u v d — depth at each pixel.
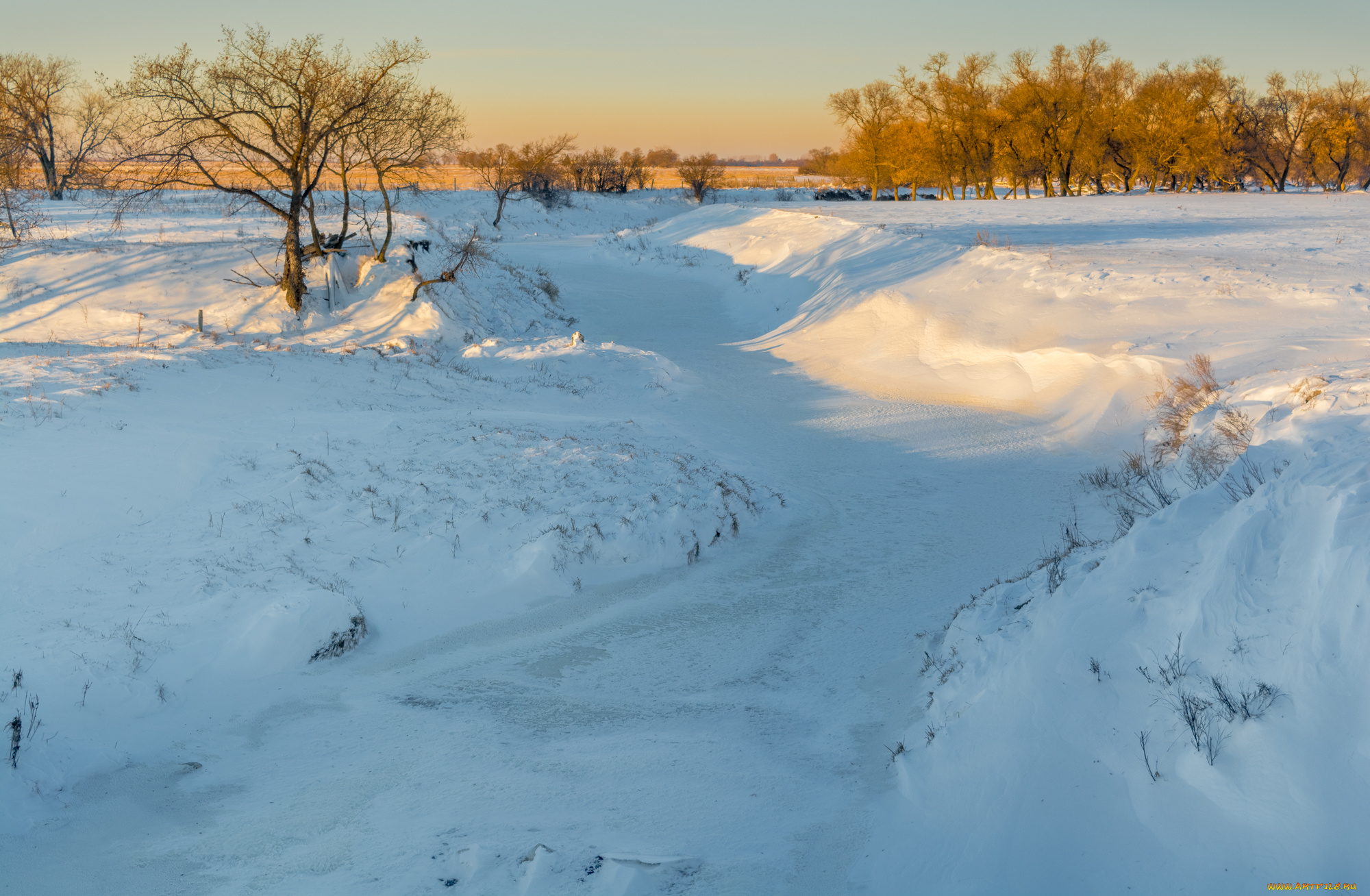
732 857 6.18
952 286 33.44
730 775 7.68
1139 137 78.31
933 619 11.70
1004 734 6.52
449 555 13.38
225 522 13.41
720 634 11.76
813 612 12.45
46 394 16.66
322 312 30.95
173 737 8.68
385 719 9.22
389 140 31.95
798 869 6.05
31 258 31.48
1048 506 16.52
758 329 37.56
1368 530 5.31
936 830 6.13
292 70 28.27
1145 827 5.14
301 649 10.44
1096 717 6.08
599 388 25.38
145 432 15.80
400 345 27.77
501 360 27.66
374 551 13.16
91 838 6.69
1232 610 5.94
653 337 36.78
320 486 14.95
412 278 32.53
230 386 19.47
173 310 29.25
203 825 6.89
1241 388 16.72
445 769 7.91
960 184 88.75
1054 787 5.72
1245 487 8.65
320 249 30.78
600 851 6.06
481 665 10.79
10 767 7.25
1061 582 9.21
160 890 5.90
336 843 6.48
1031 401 23.98
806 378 29.27
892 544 15.17
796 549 15.13
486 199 85.25
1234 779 4.93
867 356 30.34
